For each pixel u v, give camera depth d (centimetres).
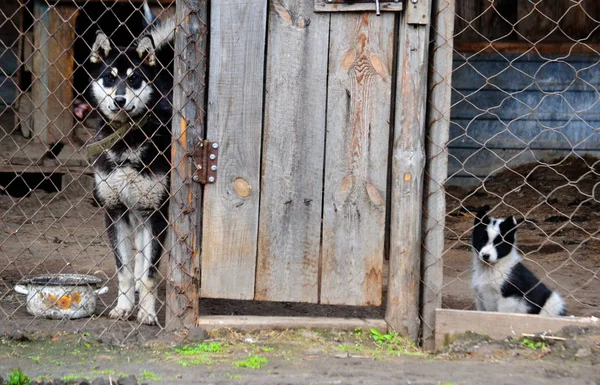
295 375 354
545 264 661
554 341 395
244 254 422
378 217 417
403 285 417
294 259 422
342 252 420
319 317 441
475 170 1101
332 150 415
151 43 488
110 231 473
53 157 995
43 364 370
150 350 399
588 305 512
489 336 410
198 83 411
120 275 470
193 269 420
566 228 827
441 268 418
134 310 485
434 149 414
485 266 480
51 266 618
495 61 1091
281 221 420
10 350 393
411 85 405
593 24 1088
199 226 421
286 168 417
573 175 1060
